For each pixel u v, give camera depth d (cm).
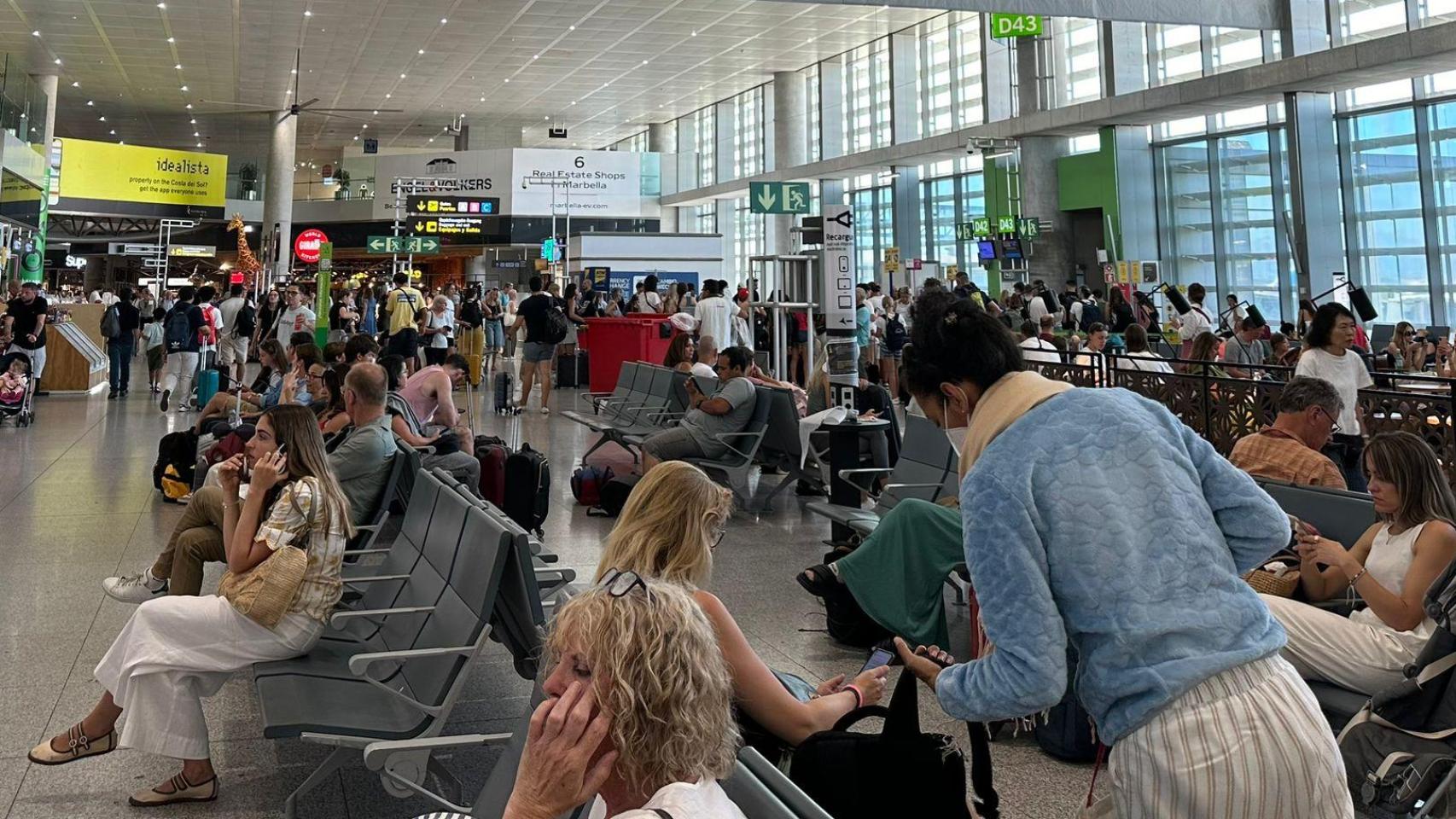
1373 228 1748
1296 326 1521
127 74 3075
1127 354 946
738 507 719
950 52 2644
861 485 661
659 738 108
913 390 189
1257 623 158
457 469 579
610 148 4747
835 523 570
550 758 106
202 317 1305
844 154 3064
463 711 348
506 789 186
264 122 3891
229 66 2973
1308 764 151
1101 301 1917
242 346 1552
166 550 407
